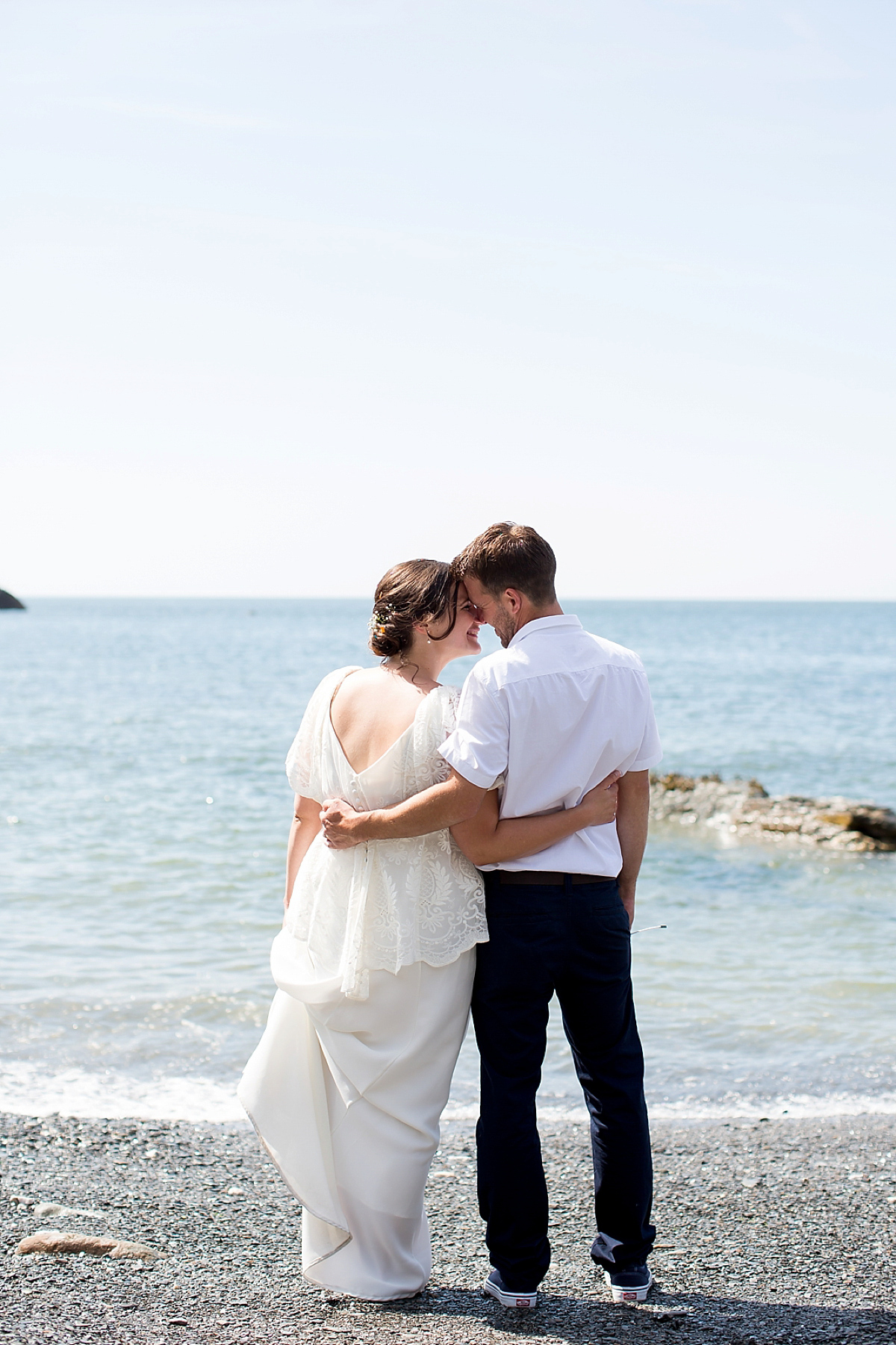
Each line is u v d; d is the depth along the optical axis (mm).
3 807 14242
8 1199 3730
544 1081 5504
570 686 2734
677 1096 5293
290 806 14586
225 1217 3645
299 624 123625
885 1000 6840
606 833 2879
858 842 12664
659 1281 3117
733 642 79250
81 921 8562
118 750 20688
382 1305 2855
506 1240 2824
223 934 8188
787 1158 4410
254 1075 2879
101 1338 2615
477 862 2770
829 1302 2957
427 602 2902
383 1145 2820
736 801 14227
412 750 2814
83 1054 5641
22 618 149250
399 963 2760
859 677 44781
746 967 7590
